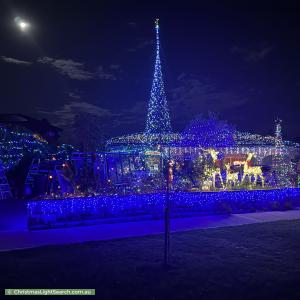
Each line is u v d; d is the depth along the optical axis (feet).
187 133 64.18
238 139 67.72
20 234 33.81
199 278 21.11
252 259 25.05
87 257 25.52
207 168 60.75
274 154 70.69
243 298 18.33
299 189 55.01
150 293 18.89
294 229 35.73
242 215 44.88
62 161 53.98
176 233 33.99
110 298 18.26
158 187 52.54
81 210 39.78
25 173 60.70
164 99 78.74
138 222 39.78
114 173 53.21
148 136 70.03
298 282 20.53
